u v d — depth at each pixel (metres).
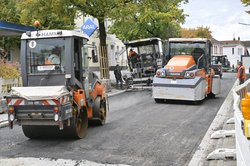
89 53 11.14
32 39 10.30
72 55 10.02
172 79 17.84
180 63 17.94
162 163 7.76
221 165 7.45
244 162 4.64
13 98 9.21
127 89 27.28
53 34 10.12
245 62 39.22
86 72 10.82
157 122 12.73
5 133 11.27
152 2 26.67
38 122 9.20
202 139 9.98
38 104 9.05
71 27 28.23
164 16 36.75
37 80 10.22
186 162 7.83
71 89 9.71
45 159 8.12
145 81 26.89
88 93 10.87
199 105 17.50
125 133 10.88
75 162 7.85
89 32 18.42
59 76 10.10
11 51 28.77
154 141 9.80
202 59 19.69
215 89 20.19
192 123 12.50
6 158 8.26
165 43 20.39
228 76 49.22
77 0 23.48
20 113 9.24
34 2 23.34
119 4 25.08
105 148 9.07
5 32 20.41
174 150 8.84
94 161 7.91
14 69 16.84
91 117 11.37
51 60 10.16
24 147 9.33
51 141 9.96
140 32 38.69
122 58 44.41
